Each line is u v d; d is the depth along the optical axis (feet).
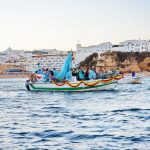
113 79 213.25
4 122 91.66
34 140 66.33
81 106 135.85
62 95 196.13
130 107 128.88
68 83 213.05
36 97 189.06
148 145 60.49
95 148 58.95
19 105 146.00
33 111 120.26
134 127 80.94
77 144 62.54
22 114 111.04
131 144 61.72
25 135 71.77
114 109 122.42
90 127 81.76
